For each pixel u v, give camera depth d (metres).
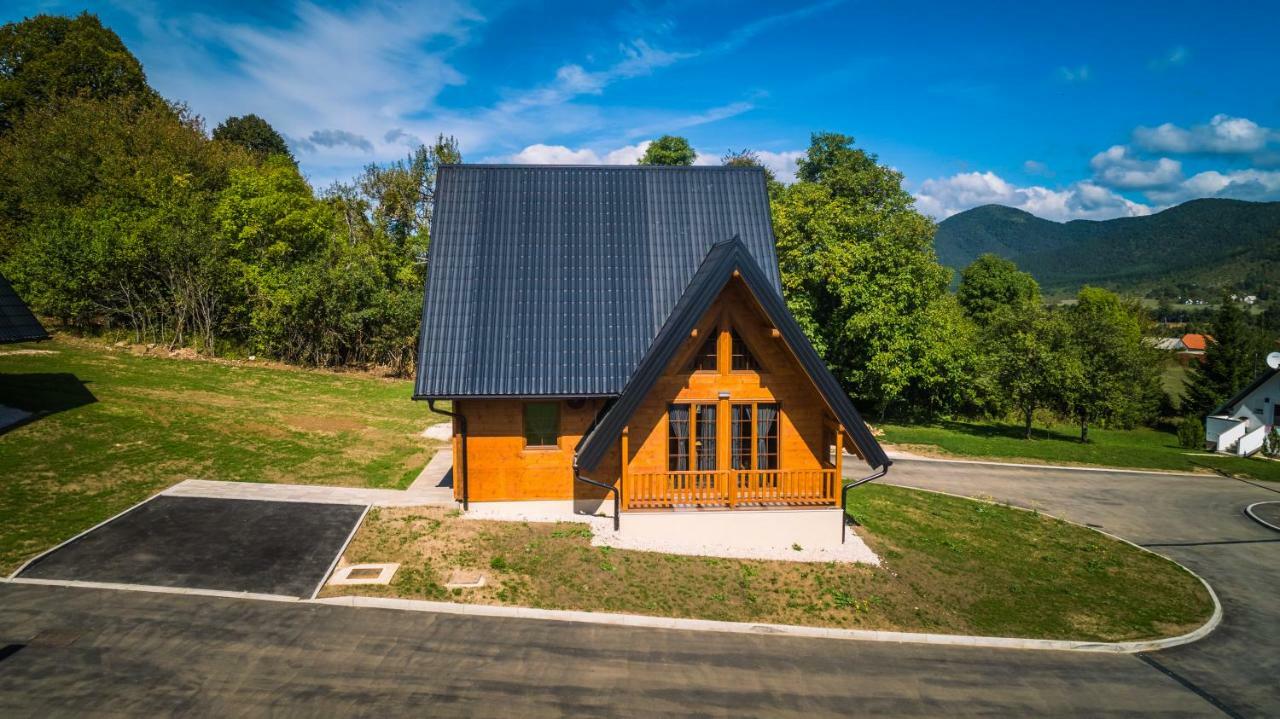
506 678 11.70
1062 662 14.33
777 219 40.31
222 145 60.06
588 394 17.98
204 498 18.03
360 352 42.00
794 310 39.56
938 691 12.65
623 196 21.55
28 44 55.59
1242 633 16.66
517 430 18.56
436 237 19.89
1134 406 54.97
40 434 20.50
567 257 20.12
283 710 10.27
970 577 18.11
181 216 39.91
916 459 33.94
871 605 15.81
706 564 16.77
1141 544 23.28
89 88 54.53
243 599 13.34
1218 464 37.22
